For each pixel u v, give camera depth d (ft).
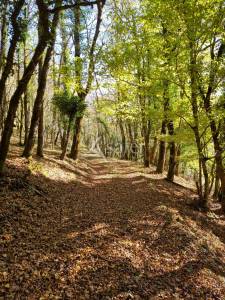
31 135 52.60
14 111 36.86
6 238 25.80
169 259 30.37
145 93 55.36
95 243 28.99
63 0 35.73
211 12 42.86
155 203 48.75
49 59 52.31
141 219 38.93
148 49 55.31
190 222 45.11
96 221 34.91
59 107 68.44
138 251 29.89
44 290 20.67
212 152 69.05
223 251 40.40
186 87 49.32
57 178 50.42
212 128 51.88
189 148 78.38
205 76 46.37
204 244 38.24
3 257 23.03
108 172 78.02
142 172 79.20
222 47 50.06
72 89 65.57
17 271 21.81
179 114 50.11
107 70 54.95
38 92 52.34
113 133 189.37
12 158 49.01
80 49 71.20
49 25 35.78
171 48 45.42
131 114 67.82
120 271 25.45
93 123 225.15
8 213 30.19
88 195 47.03
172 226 39.11
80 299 20.76
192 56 45.01
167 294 24.47
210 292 27.14
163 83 51.29
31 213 32.42
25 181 39.50
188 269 29.60
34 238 27.30
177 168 98.22
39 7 33.83
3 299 18.72
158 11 45.88
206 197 55.01
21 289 20.11
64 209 37.09
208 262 33.12
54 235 28.96
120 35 59.52
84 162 90.43
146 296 23.30
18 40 36.94
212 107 48.52
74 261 24.98
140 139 93.97
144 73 55.93
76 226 32.32
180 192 63.57
